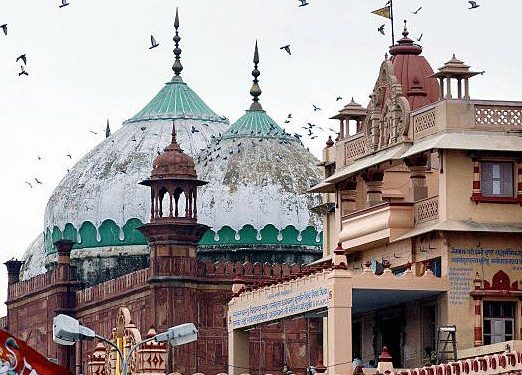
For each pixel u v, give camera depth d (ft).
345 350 166.81
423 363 172.45
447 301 168.35
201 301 234.38
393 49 190.08
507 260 169.89
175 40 280.31
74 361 254.27
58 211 269.03
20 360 114.93
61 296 256.52
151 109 275.18
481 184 169.89
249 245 251.19
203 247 251.39
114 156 268.00
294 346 230.48
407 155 172.14
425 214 173.06
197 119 272.51
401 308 176.86
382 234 176.04
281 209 252.42
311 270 174.70
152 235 234.79
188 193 236.02
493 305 169.68
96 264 262.88
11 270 275.59
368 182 181.78
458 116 170.09
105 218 262.67
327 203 207.92
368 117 182.91
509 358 146.20
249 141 257.96
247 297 192.13
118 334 203.72
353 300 174.29
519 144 169.68
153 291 233.55
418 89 186.70
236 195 252.83
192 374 231.30
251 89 262.47
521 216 169.99
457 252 169.07
